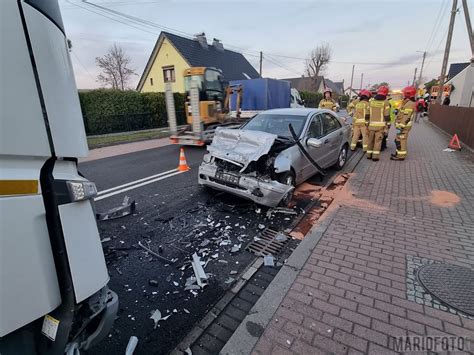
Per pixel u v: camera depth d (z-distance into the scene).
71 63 1.52
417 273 2.96
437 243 3.55
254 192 4.50
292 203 5.18
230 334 2.37
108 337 2.32
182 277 3.11
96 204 5.13
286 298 2.63
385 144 10.12
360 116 9.10
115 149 11.22
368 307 2.51
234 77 26.78
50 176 1.34
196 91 10.30
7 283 1.17
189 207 4.96
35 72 1.22
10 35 1.12
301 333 2.25
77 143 1.51
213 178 4.98
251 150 4.51
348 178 6.62
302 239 3.90
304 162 5.54
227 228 4.21
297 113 6.16
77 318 1.56
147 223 4.36
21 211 1.21
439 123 17.33
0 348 1.27
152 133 15.44
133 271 3.21
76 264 1.43
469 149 9.64
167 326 2.45
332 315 2.42
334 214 4.48
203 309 2.64
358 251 3.40
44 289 1.31
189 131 10.97
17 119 1.17
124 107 16.19
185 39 26.06
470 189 5.55
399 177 6.54
